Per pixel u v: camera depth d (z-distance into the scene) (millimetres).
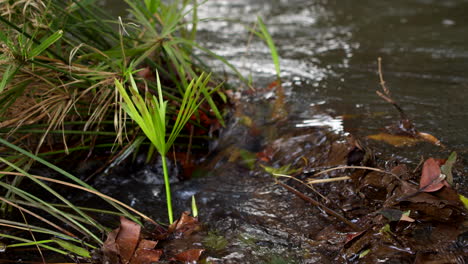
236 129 2111
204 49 2113
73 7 1994
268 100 2223
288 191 1898
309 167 1942
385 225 1724
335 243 1731
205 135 2109
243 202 1889
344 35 2896
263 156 2025
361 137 1984
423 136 1969
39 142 1935
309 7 3584
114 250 1730
